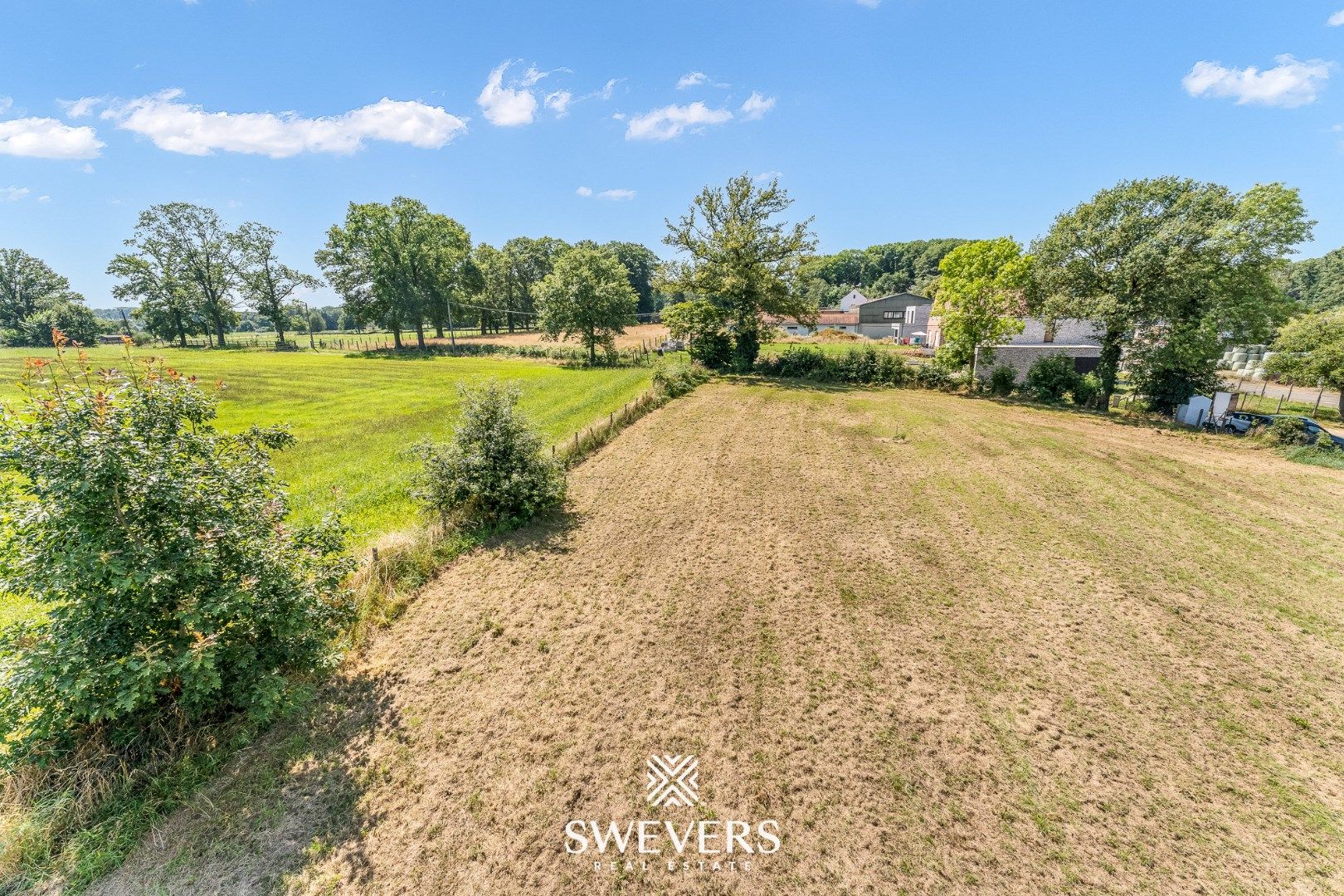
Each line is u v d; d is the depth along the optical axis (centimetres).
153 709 568
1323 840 510
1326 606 903
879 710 668
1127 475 1552
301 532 694
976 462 1664
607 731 632
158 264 6431
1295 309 2616
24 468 478
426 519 1114
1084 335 3381
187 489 546
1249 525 1220
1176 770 587
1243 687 717
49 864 461
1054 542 1133
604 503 1327
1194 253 2177
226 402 2650
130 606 515
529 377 3644
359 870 471
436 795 546
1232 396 2205
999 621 857
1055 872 478
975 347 2880
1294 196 2117
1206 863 488
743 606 895
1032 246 2605
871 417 2277
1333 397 3142
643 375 3422
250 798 535
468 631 819
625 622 847
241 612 552
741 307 3434
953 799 549
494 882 466
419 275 5862
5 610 757
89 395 521
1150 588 955
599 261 4378
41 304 7306
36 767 500
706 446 1825
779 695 693
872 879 469
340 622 738
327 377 3703
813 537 1151
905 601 911
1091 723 652
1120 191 2311
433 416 2300
